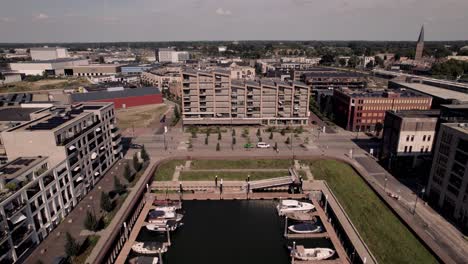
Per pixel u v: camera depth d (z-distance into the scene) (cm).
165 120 18962
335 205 9619
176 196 10288
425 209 9069
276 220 9419
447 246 7444
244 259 7756
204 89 16562
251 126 17212
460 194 8231
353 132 16400
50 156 8388
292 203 9781
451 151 8525
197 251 8031
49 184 7725
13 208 6488
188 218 9475
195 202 10294
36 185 7319
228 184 10975
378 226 8344
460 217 8256
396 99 15738
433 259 6956
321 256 7656
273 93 16750
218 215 9631
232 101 16775
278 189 11038
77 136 9100
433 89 18150
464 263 6875
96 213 8650
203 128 16862
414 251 7294
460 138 8144
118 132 12369
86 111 10538
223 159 12569
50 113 10250
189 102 16825
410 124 11000
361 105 15988
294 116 17212
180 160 12525
